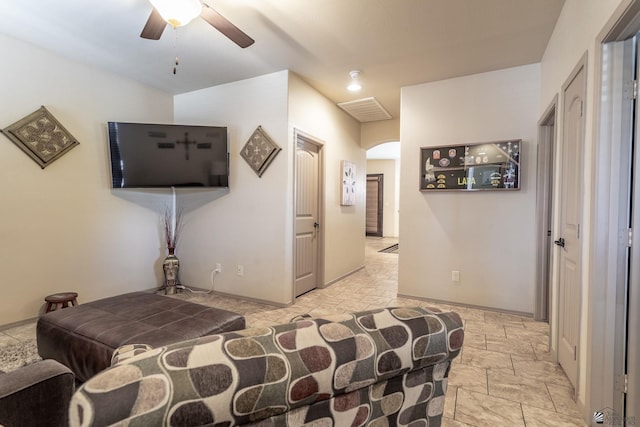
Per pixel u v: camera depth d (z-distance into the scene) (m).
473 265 3.29
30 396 1.00
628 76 1.45
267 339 0.66
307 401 0.65
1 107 2.61
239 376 0.57
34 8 2.22
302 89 3.48
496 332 2.70
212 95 3.71
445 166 3.35
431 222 3.47
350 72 3.24
